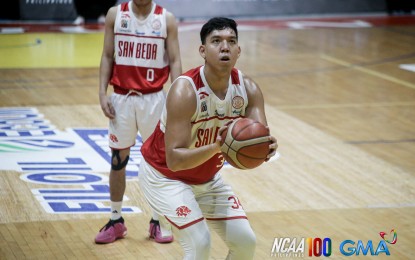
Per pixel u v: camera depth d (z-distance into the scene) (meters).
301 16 20.70
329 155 9.10
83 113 10.81
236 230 4.71
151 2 6.18
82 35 17.31
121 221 6.34
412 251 6.14
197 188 4.84
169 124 4.53
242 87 4.69
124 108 6.17
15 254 5.97
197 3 19.66
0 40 16.42
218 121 4.67
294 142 9.66
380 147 9.49
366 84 13.38
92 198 7.32
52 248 6.12
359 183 8.04
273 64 14.93
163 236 6.28
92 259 5.93
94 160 8.56
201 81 4.59
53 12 18.70
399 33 18.50
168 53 6.21
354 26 19.41
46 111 10.88
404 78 13.87
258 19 20.20
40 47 15.85
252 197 7.55
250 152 4.33
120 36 6.14
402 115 11.22
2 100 11.48
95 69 14.06
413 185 8.00
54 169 8.19
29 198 7.29
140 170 5.00
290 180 8.13
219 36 4.46
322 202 7.41
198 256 4.62
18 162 8.41
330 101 12.09
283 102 11.95
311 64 15.02
